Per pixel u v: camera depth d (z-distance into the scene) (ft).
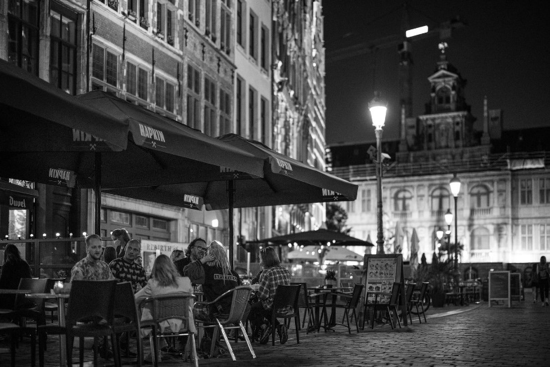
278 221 143.64
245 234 117.60
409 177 295.48
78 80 69.15
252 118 124.98
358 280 87.45
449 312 83.56
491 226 280.72
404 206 296.92
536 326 57.88
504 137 303.68
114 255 39.17
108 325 28.07
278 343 43.29
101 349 36.81
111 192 50.16
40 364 30.58
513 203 281.13
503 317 71.72
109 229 74.18
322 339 46.06
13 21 60.49
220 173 45.78
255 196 55.88
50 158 43.98
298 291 43.04
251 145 45.03
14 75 24.16
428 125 298.76
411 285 59.98
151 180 46.21
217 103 103.55
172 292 31.55
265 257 43.16
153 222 84.23
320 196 54.65
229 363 33.76
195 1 97.71
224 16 109.09
